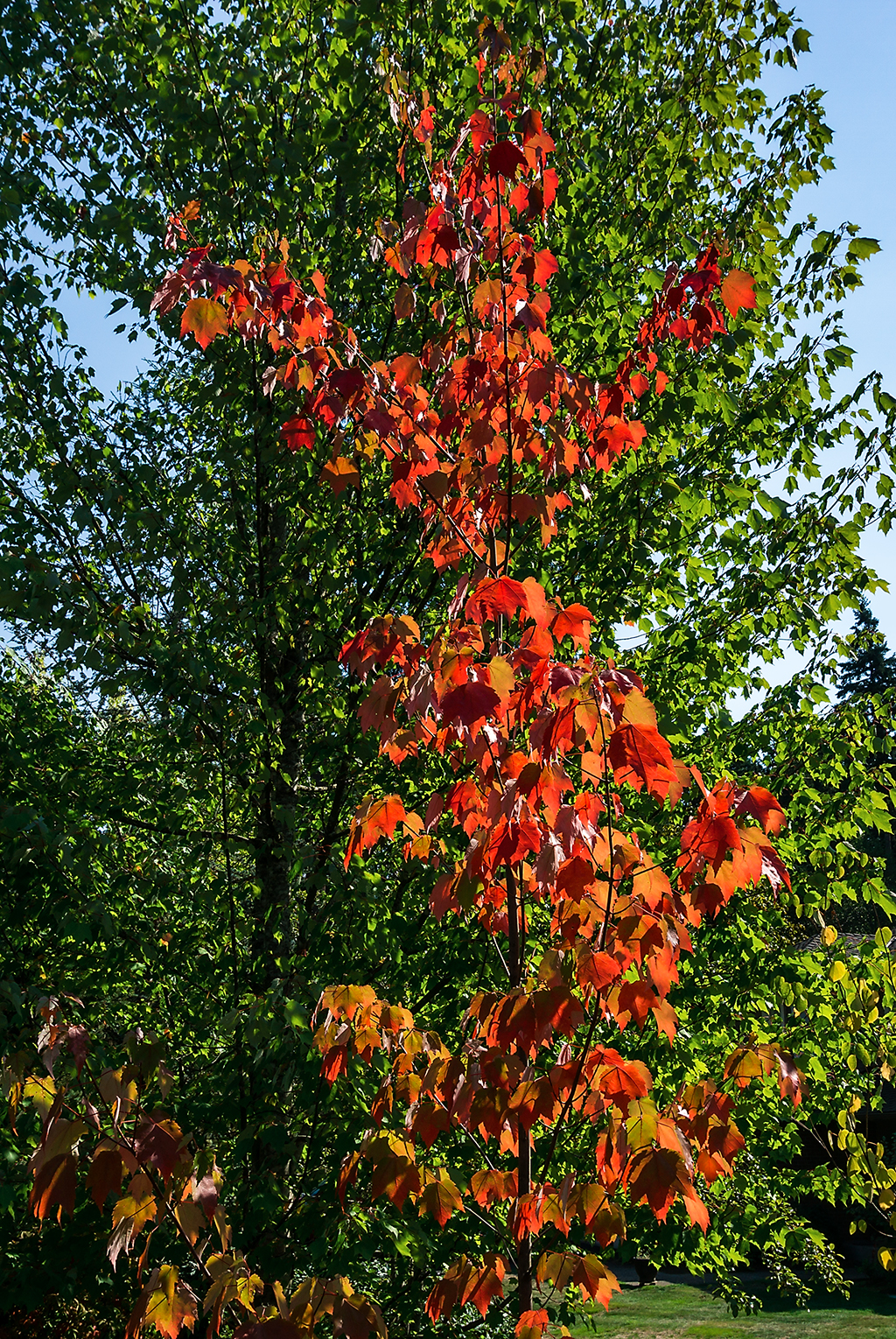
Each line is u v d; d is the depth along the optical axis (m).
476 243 2.64
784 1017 4.27
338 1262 3.54
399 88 3.01
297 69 5.06
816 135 4.46
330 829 4.74
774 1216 4.38
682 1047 3.97
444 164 2.68
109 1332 4.02
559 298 4.41
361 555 4.72
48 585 3.68
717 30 4.95
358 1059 3.36
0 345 4.61
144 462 5.00
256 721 4.17
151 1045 1.94
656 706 4.14
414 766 4.24
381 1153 2.14
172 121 4.50
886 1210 3.67
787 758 4.44
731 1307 4.64
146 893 4.48
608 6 5.29
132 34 4.92
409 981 4.28
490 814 2.05
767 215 4.63
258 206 4.55
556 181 2.59
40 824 3.46
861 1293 14.80
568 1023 1.87
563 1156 3.90
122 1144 1.71
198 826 5.05
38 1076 2.06
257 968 4.37
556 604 2.06
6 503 4.77
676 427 4.50
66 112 5.14
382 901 4.03
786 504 4.18
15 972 3.97
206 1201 1.83
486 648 2.74
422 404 2.67
